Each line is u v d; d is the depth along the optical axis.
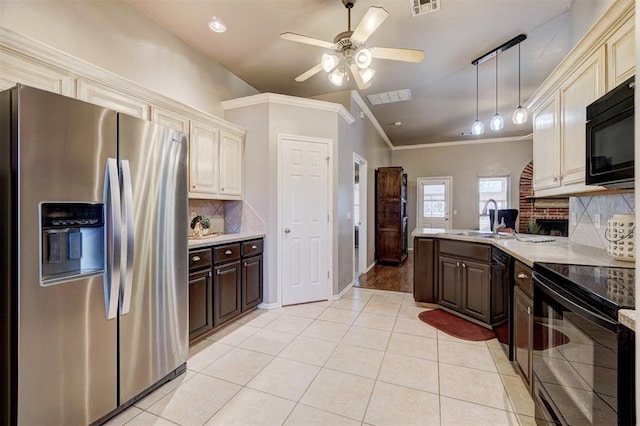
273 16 2.76
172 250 2.06
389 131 6.87
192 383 2.04
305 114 3.75
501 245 2.53
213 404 1.82
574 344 1.25
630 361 0.93
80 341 1.53
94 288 1.59
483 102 4.98
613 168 1.40
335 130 3.92
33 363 1.36
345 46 2.33
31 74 1.74
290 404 1.82
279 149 3.59
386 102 4.98
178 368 2.13
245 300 3.23
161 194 1.96
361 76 2.61
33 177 1.35
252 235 3.33
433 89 4.41
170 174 2.03
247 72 3.85
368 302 3.79
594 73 1.70
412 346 2.57
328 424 1.65
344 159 4.23
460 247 3.15
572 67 1.93
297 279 3.71
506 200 7.47
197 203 3.36
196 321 2.57
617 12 1.47
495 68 3.76
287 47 3.29
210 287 2.73
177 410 1.76
